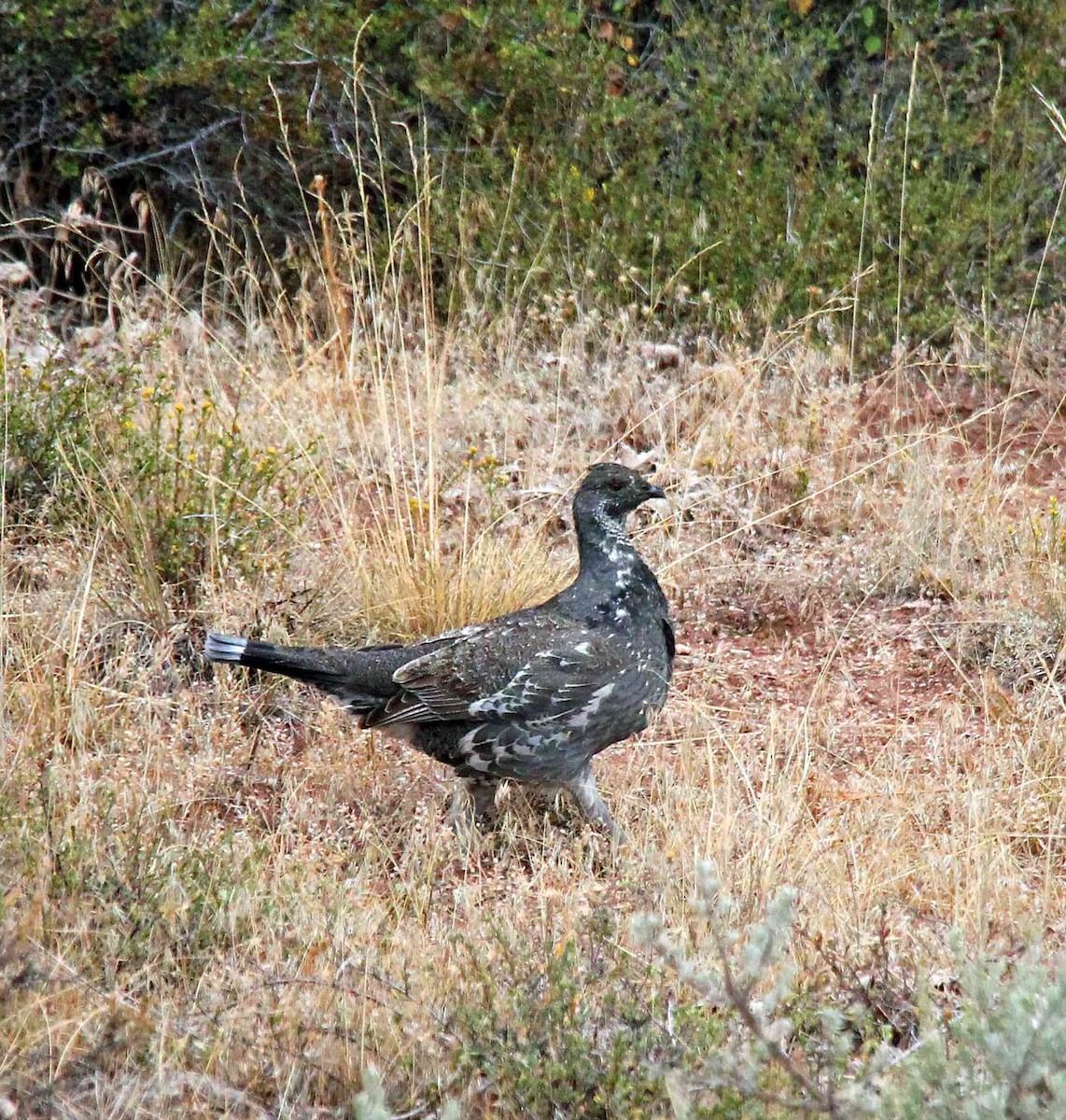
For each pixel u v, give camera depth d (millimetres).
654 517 13633
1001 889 8672
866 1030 7039
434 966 7559
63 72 17484
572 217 17125
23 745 9570
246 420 13969
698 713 10898
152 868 8375
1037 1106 5660
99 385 13328
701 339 15836
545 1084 6551
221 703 10766
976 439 15062
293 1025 7039
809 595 12703
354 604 11805
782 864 8898
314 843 9320
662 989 7203
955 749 10508
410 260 16828
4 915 7301
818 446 14461
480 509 13477
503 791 10000
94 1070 6602
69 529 11914
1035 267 17156
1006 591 12398
